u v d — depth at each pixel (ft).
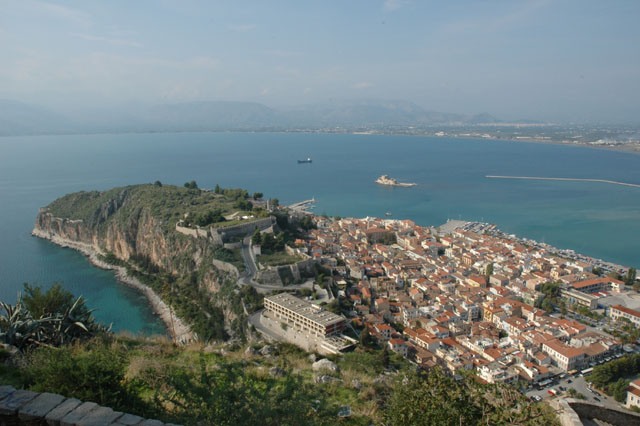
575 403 96.37
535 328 415.03
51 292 137.18
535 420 81.82
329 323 340.59
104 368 82.23
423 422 77.25
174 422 75.36
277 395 75.46
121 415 65.21
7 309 128.06
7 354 104.42
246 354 151.84
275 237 571.28
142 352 131.95
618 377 337.52
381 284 513.04
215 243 543.80
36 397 68.08
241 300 432.25
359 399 115.65
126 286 569.23
